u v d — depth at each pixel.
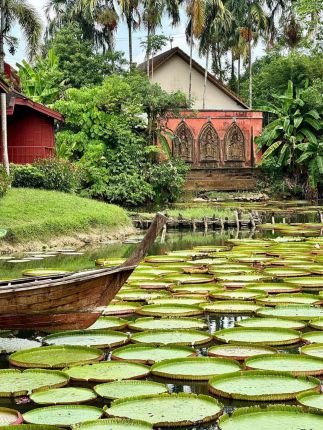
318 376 6.21
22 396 5.80
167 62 43.91
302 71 44.34
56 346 7.22
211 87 44.44
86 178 29.27
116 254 16.23
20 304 7.43
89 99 32.09
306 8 40.91
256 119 39.00
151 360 6.71
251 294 10.36
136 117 33.47
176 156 37.44
